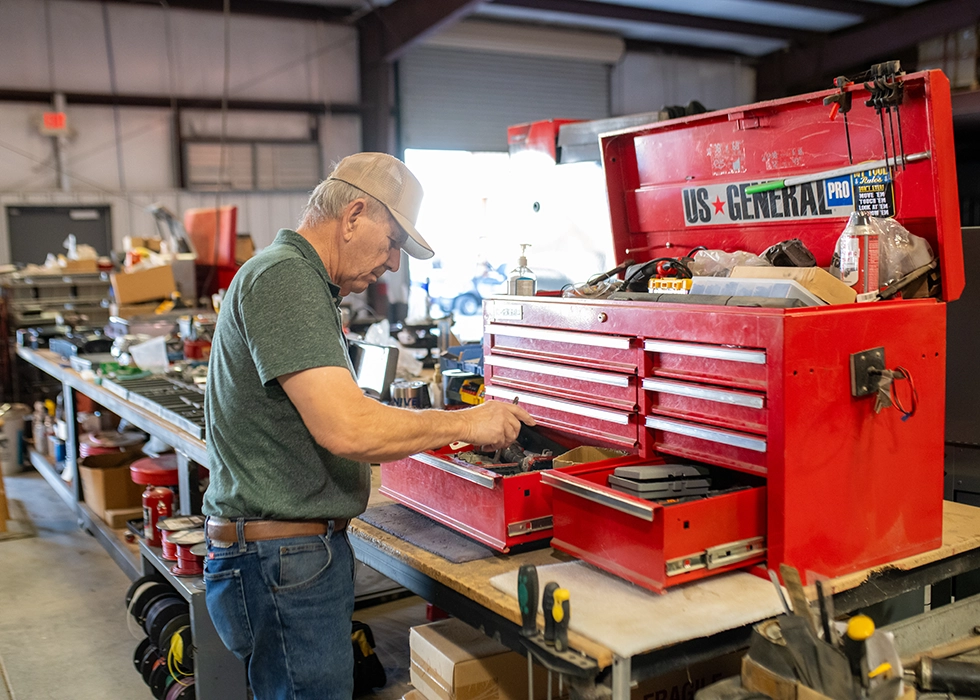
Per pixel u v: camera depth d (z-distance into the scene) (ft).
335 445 4.35
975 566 5.59
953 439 7.47
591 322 5.51
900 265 5.18
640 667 4.15
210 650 7.26
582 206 10.89
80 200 27.40
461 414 4.90
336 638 4.92
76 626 10.70
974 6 28.86
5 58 26.40
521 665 5.59
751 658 4.29
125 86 28.04
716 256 6.08
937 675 4.53
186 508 9.02
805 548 4.62
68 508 15.74
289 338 4.37
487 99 32.96
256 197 30.09
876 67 4.96
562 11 30.09
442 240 31.32
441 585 5.13
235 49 29.55
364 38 30.91
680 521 4.41
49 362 14.88
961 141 7.93
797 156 5.82
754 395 4.56
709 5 31.40
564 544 5.02
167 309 16.53
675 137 6.64
